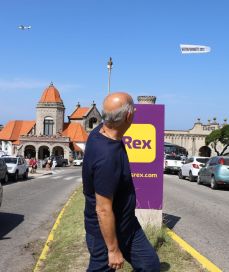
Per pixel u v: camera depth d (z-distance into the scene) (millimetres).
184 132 105750
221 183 22188
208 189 22672
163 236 8336
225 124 98062
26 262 8164
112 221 3799
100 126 4125
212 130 103375
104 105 3994
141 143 9258
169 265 6746
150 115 9242
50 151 88812
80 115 105312
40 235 10727
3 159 29391
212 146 95812
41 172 47125
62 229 10539
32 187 25656
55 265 7312
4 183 29094
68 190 23672
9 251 9023
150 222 9047
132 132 9234
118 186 3867
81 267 7043
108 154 3799
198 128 105562
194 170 28609
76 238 9125
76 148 94438
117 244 3850
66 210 13969
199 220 11984
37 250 9117
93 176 3846
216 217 12625
